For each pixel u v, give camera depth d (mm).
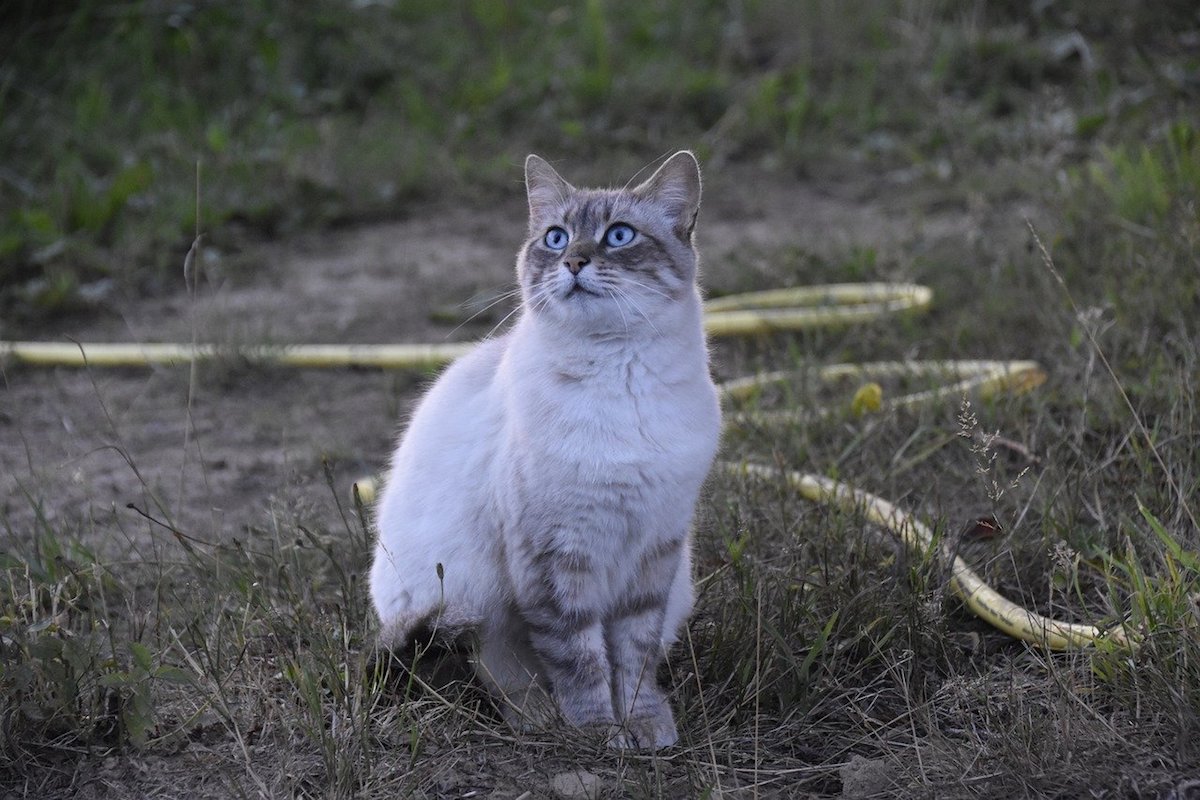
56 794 4812
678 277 5258
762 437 7359
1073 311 8172
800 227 11469
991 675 5324
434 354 9078
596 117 14023
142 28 14188
